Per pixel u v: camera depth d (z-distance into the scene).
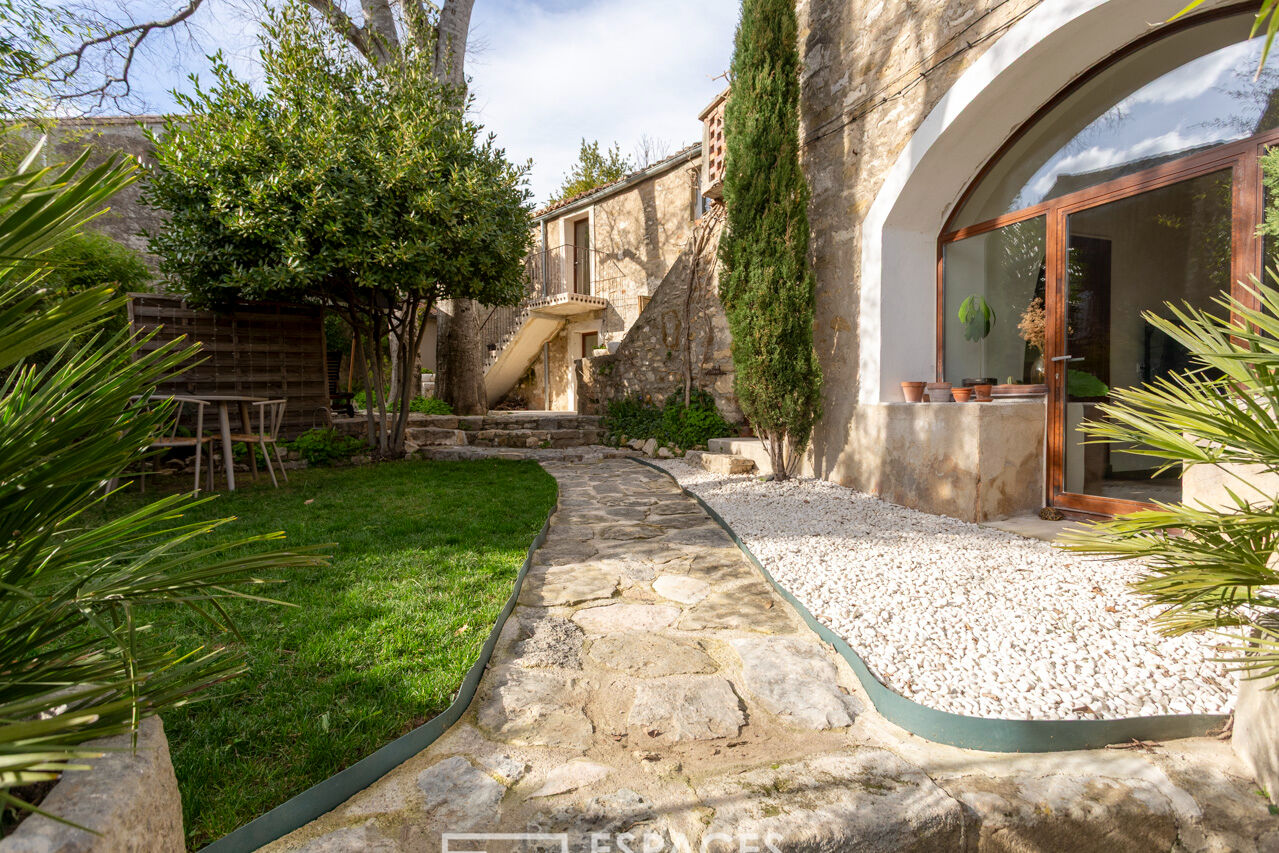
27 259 0.75
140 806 0.85
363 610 2.50
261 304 7.43
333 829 1.34
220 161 5.69
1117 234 3.64
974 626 2.31
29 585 0.91
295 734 1.63
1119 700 1.78
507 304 8.01
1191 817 1.42
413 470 6.87
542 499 4.99
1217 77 3.17
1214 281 3.19
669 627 2.49
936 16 4.17
